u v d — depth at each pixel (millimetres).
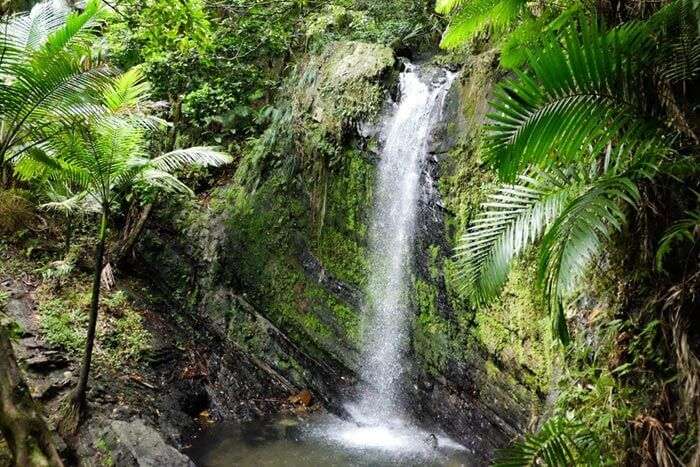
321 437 4781
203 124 7477
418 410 4824
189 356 5840
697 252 2320
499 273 2609
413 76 5559
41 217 6793
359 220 5570
